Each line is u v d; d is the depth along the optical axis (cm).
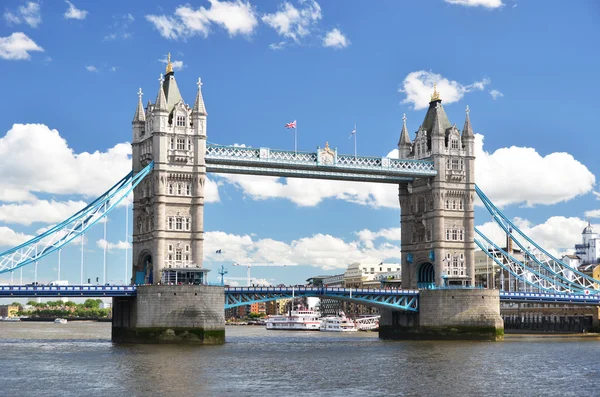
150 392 8112
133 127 15612
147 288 13912
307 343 15375
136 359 11038
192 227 14838
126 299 14700
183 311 13788
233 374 9500
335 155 16225
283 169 15962
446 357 11881
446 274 17112
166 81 15450
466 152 17612
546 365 10762
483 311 16125
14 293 13350
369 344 14962
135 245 15462
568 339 17125
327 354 12325
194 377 9194
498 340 15925
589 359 11612
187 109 15038
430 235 17362
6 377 9156
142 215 15238
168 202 14712
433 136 17362
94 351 12406
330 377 9350
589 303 18600
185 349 12825
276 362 10925
